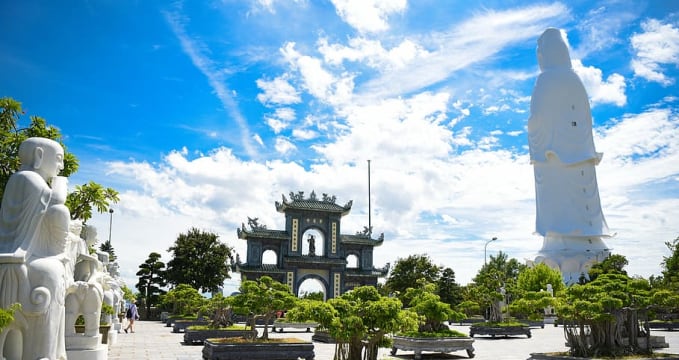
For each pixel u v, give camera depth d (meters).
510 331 45.78
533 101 91.31
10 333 12.85
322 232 71.19
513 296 58.34
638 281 29.53
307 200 71.56
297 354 25.78
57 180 13.91
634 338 27.61
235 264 68.19
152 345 34.19
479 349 34.38
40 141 13.56
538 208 90.38
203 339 35.19
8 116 20.22
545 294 32.94
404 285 82.12
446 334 29.77
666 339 42.78
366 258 73.00
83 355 18.61
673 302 27.44
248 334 35.69
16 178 12.91
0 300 12.25
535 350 33.59
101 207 22.64
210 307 40.25
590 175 87.88
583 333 25.16
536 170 91.06
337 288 70.12
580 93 88.56
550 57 91.75
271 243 69.94
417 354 28.23
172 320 57.00
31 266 12.61
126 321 58.66
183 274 79.12
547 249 87.31
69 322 19.14
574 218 86.31
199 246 82.00
